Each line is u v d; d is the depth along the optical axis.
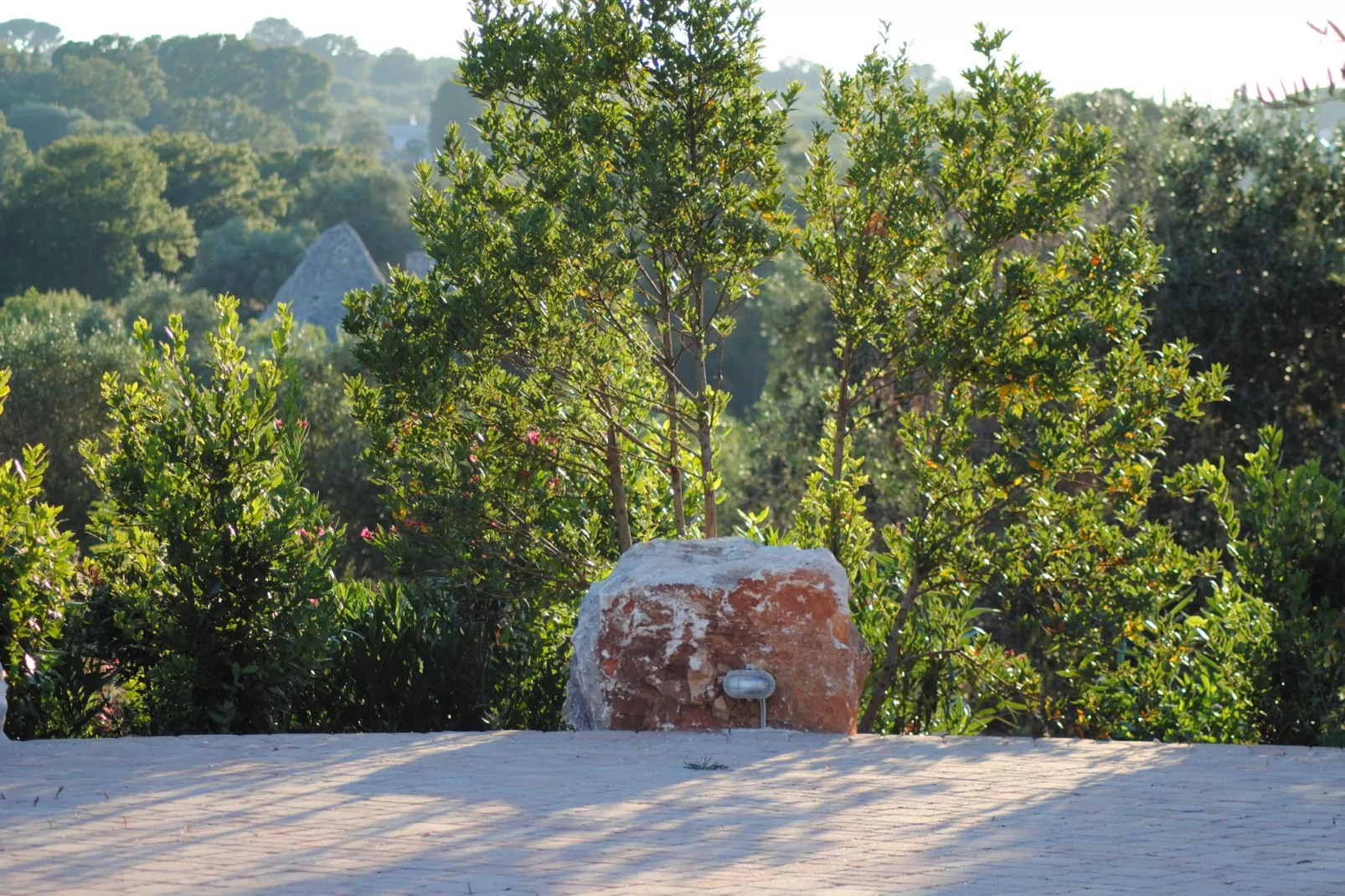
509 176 10.66
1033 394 10.20
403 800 5.55
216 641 8.48
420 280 10.50
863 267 10.19
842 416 10.80
